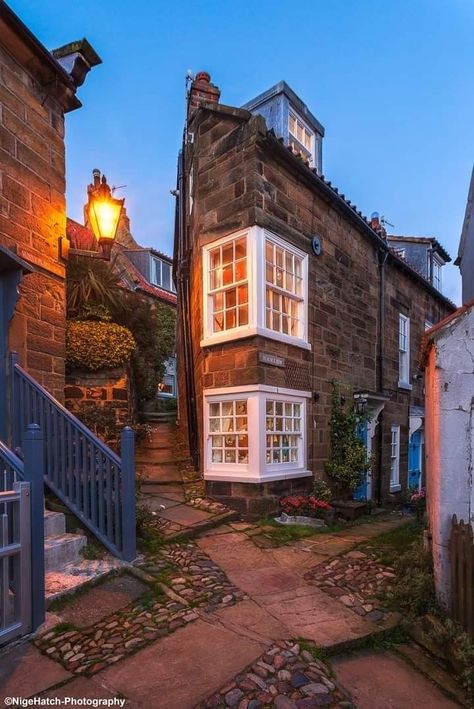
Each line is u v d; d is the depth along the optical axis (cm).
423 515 746
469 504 356
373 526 685
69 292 792
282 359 718
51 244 588
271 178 721
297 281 778
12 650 302
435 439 380
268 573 457
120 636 321
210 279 756
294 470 725
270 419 693
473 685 286
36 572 327
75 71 634
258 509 649
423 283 1304
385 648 334
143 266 1916
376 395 940
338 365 874
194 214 878
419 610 364
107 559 439
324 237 852
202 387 757
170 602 375
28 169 553
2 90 519
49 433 483
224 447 702
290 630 339
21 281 528
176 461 898
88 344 723
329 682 281
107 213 635
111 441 722
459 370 365
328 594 409
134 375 990
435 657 323
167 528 564
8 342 501
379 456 1045
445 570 355
